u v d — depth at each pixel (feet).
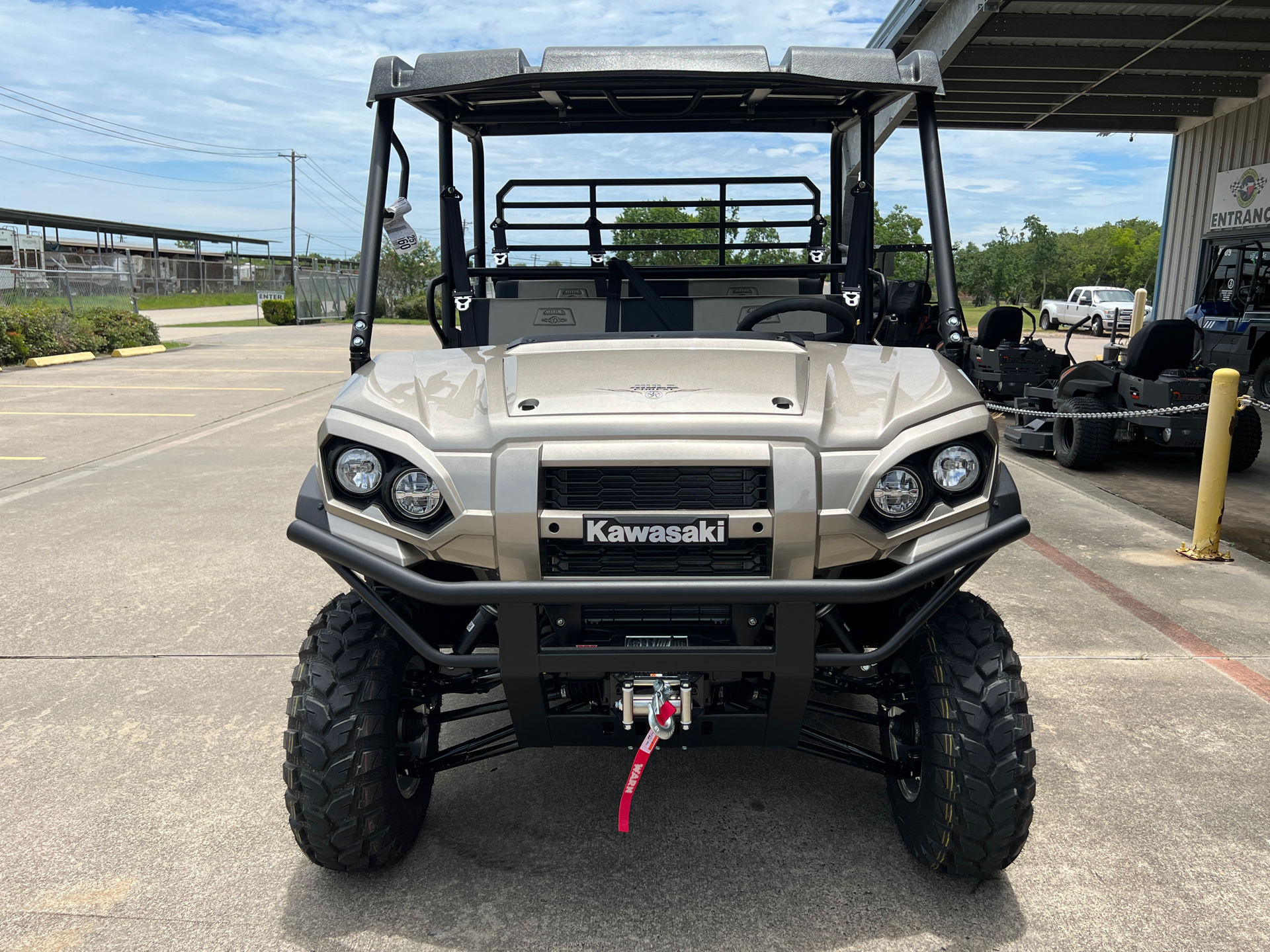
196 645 13.66
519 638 7.14
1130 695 11.95
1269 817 9.31
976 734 7.48
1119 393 26.18
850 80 9.34
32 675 12.69
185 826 9.25
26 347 54.80
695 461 7.00
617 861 8.63
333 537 7.55
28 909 8.02
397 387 8.13
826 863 8.57
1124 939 7.59
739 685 7.97
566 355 8.43
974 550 7.25
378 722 7.76
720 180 12.06
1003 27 34.32
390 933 7.70
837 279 11.55
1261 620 14.49
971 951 7.45
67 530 19.53
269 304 98.68
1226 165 47.75
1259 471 26.86
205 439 29.81
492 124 11.27
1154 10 33.60
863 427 7.37
